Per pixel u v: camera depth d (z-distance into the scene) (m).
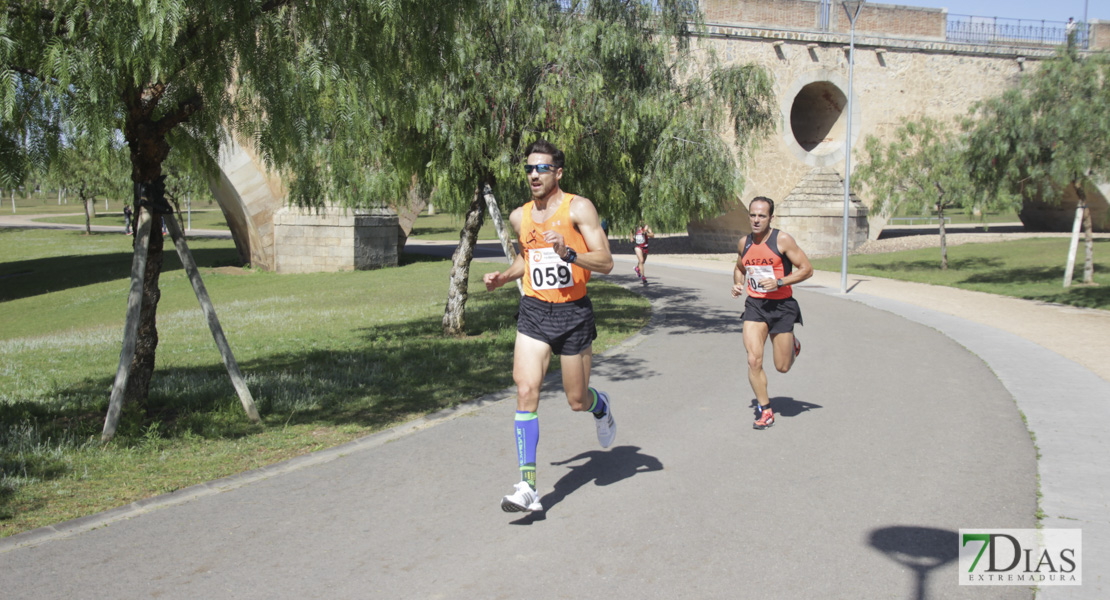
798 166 33.78
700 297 17.83
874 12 33.94
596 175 11.91
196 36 6.25
